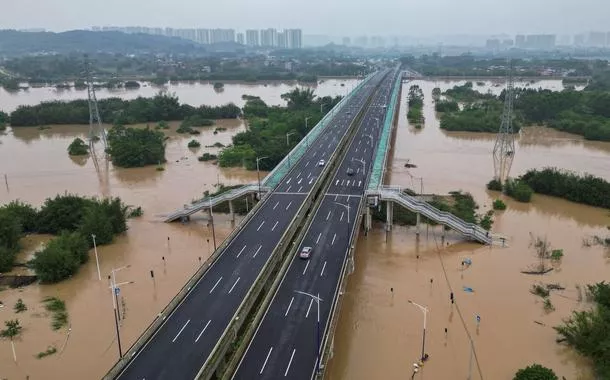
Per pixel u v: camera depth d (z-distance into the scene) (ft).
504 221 402.11
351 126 622.95
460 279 308.60
